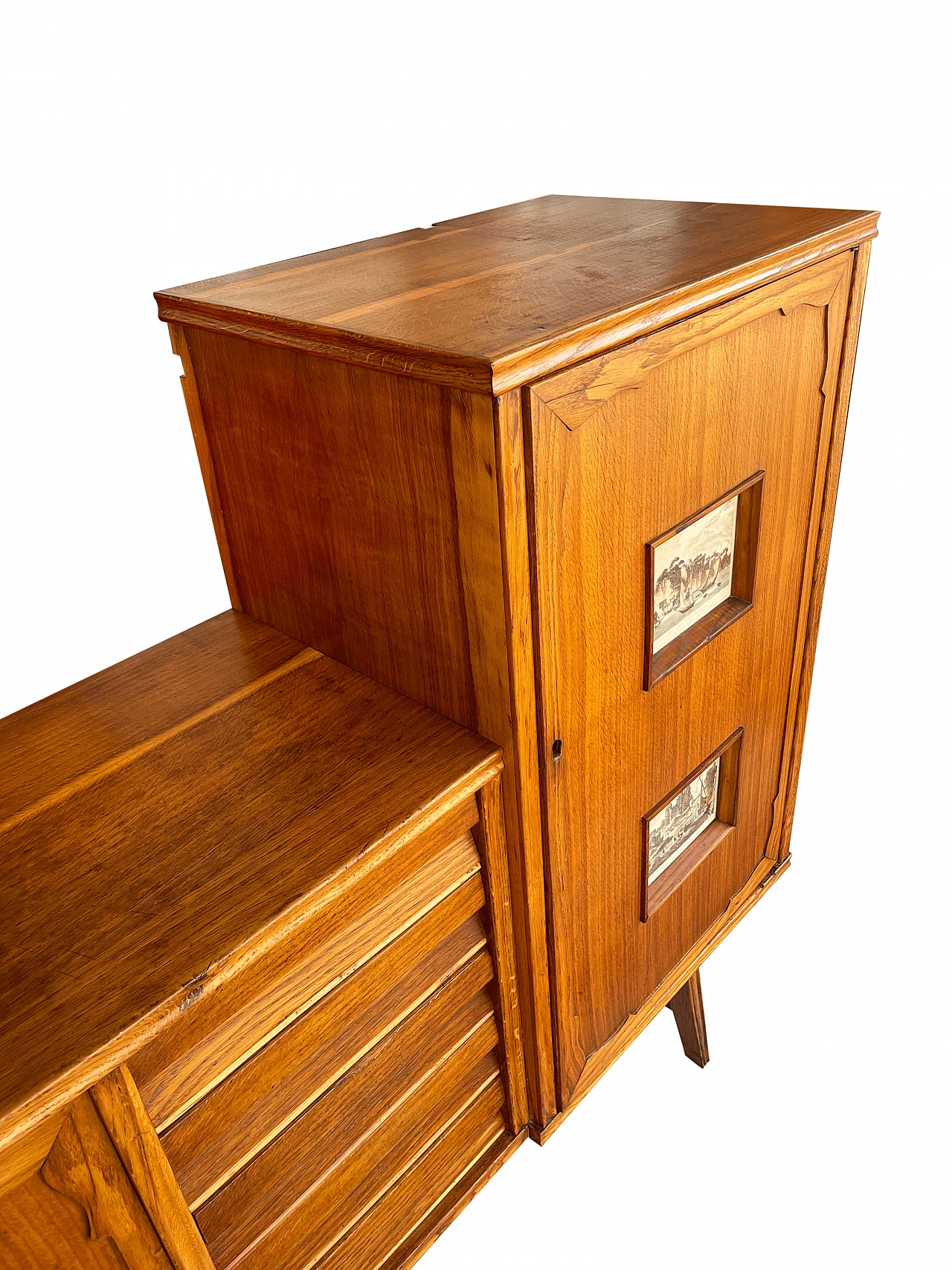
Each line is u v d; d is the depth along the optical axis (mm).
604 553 930
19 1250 715
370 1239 1079
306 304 922
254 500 1091
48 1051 690
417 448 837
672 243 1039
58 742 1027
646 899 1276
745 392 1025
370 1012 959
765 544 1197
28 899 829
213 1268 861
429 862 961
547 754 972
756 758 1431
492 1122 1237
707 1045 1744
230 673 1119
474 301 879
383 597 992
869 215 1091
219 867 846
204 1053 799
